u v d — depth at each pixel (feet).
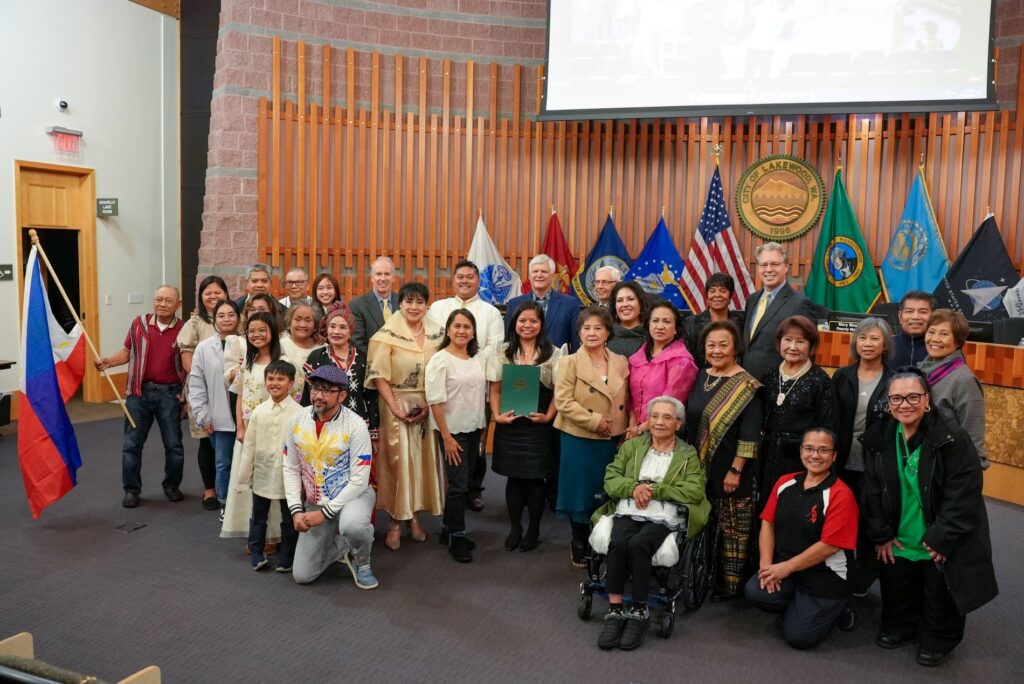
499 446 15.02
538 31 26.96
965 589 10.68
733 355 13.15
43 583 13.26
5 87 24.39
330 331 14.55
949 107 23.04
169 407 17.52
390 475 15.12
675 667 10.94
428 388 14.64
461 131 26.76
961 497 10.69
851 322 19.99
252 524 14.01
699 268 25.17
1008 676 10.87
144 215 29.40
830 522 11.39
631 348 15.23
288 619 12.14
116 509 17.17
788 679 10.69
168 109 29.96
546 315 17.46
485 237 25.89
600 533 12.18
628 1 25.02
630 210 26.86
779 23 24.04
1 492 18.16
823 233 25.12
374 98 26.16
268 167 25.71
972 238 23.15
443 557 14.90
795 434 12.53
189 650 11.09
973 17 22.79
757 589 11.90
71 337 16.83
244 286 25.64
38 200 26.03
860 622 12.62
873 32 23.47
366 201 26.48
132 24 28.32
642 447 12.73
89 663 10.66
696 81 24.73
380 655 11.07
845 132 25.54
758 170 25.93
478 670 10.72
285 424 13.83
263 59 25.39
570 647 11.45
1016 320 18.75
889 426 11.61
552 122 26.86
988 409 18.95
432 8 26.50
